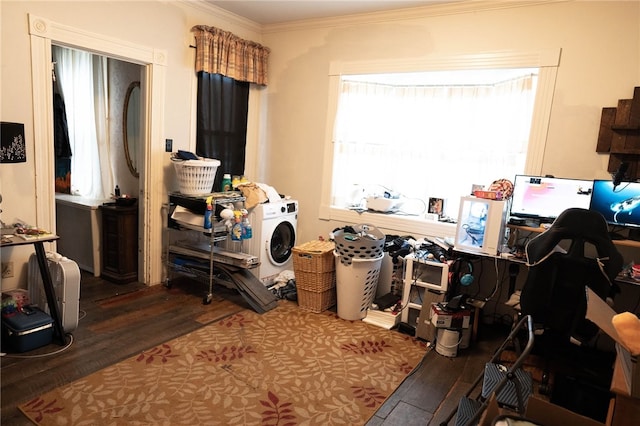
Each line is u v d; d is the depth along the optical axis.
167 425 1.92
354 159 4.09
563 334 2.36
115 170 4.19
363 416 2.09
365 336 3.00
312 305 3.41
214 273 3.53
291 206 3.97
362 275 3.17
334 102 4.01
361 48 3.81
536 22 3.03
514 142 3.34
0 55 2.52
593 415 2.08
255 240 3.66
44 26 2.69
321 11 3.75
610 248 2.20
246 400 2.15
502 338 3.12
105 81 4.08
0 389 2.10
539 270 2.33
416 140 3.89
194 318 3.11
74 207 3.90
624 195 2.58
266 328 3.02
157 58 3.43
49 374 2.25
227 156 4.19
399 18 3.58
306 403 2.16
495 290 3.20
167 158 3.67
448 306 2.81
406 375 2.51
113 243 3.71
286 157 4.39
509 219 2.99
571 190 2.77
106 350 2.55
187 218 3.42
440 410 2.19
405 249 3.29
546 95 3.02
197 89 3.82
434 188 3.85
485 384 1.86
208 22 3.83
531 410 1.41
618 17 2.77
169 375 2.33
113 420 1.93
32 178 2.76
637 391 1.38
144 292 3.57
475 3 3.21
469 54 3.29
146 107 3.47
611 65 2.81
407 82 3.86
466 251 2.94
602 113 2.83
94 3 2.95
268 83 4.43
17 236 2.40
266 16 4.00
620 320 1.41
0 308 2.42
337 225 4.10
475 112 3.62
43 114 2.76
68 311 2.64
